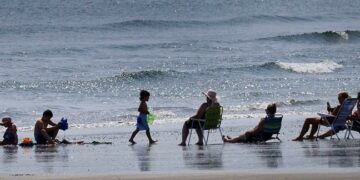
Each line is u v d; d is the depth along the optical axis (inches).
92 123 2516.0
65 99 3164.4
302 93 3410.4
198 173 1083.9
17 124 2527.1
